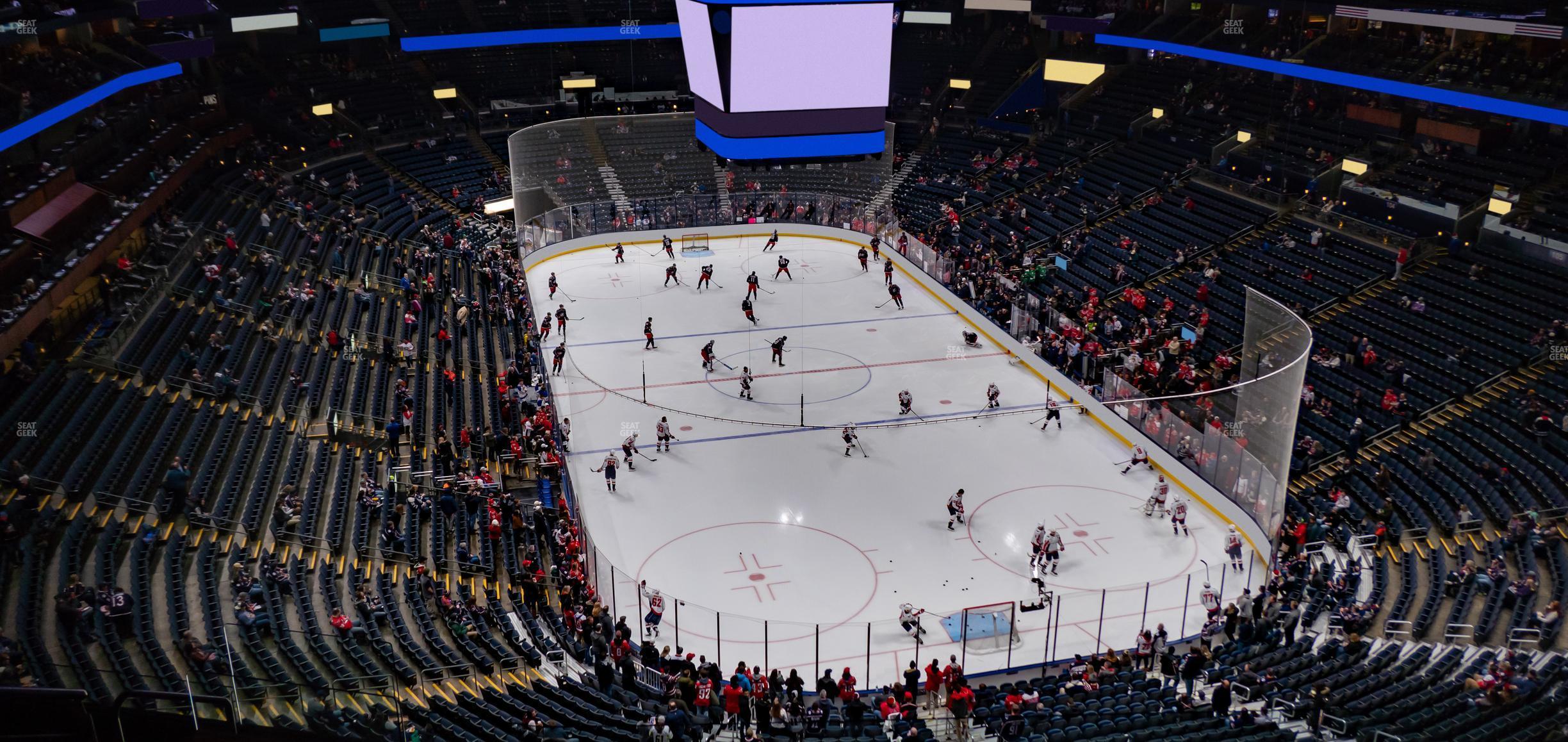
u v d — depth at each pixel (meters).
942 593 27.03
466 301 43.22
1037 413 38.09
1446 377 34.25
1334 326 38.72
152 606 21.02
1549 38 43.09
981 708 21.47
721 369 41.91
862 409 38.25
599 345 44.47
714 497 32.09
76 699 12.36
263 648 19.97
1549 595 24.11
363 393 33.47
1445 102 41.88
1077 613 25.94
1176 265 45.09
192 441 27.64
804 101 22.27
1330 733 19.22
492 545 27.08
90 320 32.22
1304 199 46.38
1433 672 21.23
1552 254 37.94
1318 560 27.77
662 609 24.80
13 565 20.75
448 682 20.59
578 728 19.61
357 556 25.28
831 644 24.88
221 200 43.25
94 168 38.25
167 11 43.91
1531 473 29.12
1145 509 30.92
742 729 20.81
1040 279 47.00
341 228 46.56
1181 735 19.12
